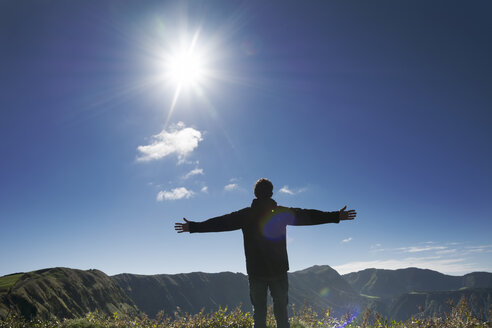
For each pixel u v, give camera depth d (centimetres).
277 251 477
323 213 487
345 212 489
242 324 905
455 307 770
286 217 486
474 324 702
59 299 11800
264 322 474
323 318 896
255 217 485
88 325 909
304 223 488
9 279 12181
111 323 926
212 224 485
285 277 483
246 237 488
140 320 961
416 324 770
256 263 476
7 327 937
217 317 941
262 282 476
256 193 505
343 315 881
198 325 901
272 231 479
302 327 828
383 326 795
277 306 480
